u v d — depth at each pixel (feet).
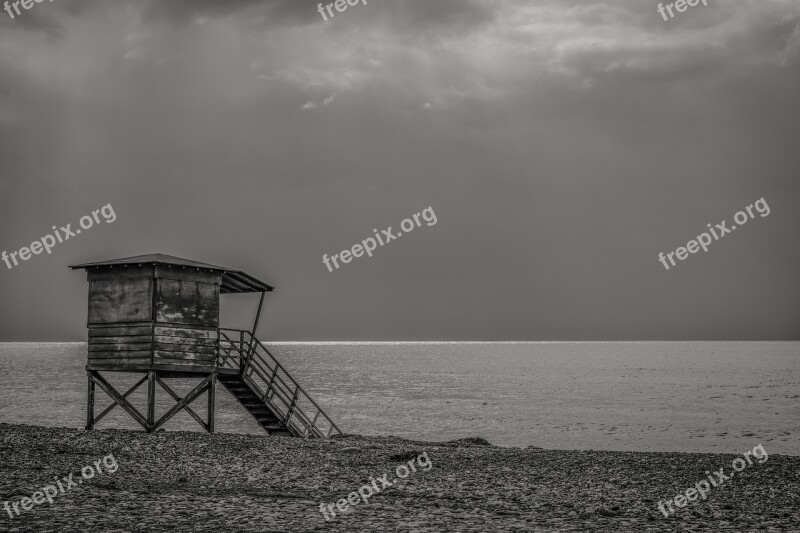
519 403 305.73
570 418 245.24
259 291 120.98
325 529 52.11
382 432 203.62
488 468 82.84
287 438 104.47
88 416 108.06
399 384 435.53
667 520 57.82
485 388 402.52
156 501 60.13
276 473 76.23
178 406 107.96
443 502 63.87
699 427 218.79
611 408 283.18
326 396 339.36
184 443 91.40
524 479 76.43
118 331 106.73
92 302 109.19
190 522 52.90
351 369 648.79
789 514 60.70
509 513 59.47
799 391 375.04
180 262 106.52
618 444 180.75
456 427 218.18
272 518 54.90
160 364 104.63
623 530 53.83
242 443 94.02
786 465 87.71
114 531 49.75
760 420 239.50
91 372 108.06
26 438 89.51
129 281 106.42
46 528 50.31
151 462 79.25
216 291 111.24
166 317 105.70
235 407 267.18
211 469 77.15
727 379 488.85
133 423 201.26
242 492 66.54
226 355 116.06
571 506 63.00
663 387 409.90
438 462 85.71
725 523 56.90
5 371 540.93
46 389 352.08
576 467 84.69
